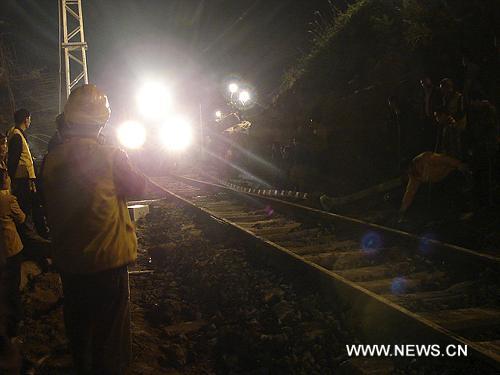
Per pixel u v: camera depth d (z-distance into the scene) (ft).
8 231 16.21
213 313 20.72
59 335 18.49
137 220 42.57
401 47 44.37
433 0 44.27
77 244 11.46
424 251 24.11
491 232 25.99
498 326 16.53
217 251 28.40
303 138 50.29
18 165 23.09
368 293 17.90
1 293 12.59
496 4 38.09
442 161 29.55
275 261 24.89
